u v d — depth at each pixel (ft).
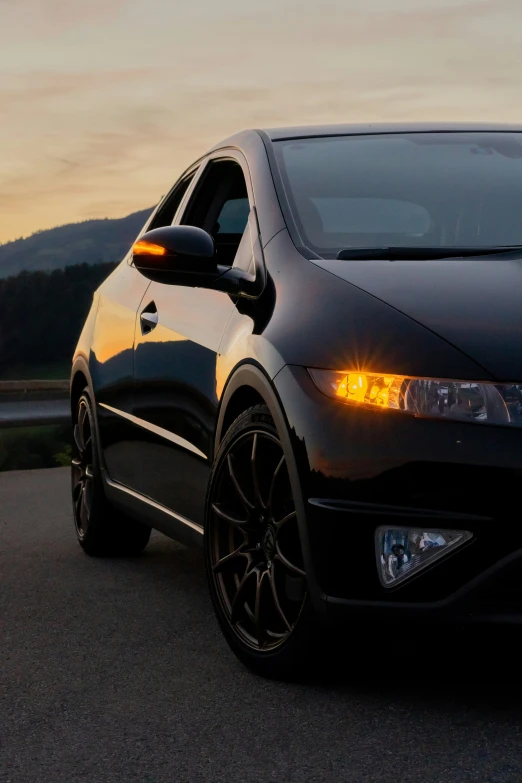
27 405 81.41
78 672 10.82
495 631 8.76
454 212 11.94
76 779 8.08
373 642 9.80
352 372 9.24
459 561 8.70
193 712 9.46
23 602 14.03
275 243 11.46
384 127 14.14
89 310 18.02
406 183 12.48
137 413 14.43
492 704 9.32
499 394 8.70
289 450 9.54
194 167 15.52
